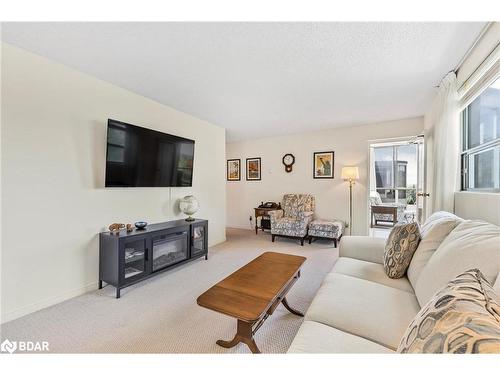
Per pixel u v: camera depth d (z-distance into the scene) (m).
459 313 0.59
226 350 1.50
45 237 2.05
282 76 2.37
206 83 2.54
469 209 2.06
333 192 4.64
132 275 2.37
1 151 1.82
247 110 3.45
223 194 4.43
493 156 1.90
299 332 1.07
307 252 3.67
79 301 2.13
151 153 2.90
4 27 1.62
